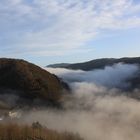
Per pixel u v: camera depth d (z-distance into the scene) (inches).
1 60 6958.7
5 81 6230.3
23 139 1684.3
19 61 6998.0
